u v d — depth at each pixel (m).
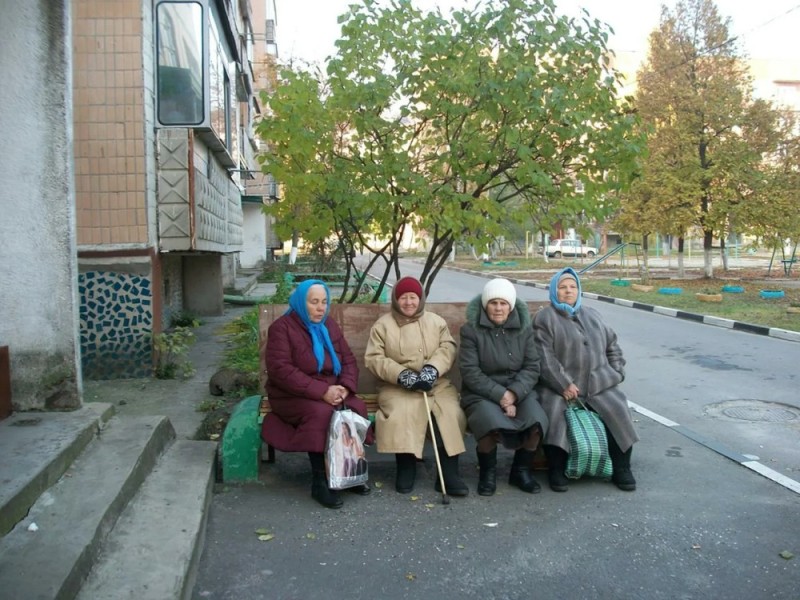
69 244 4.77
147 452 4.39
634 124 6.00
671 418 6.50
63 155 4.80
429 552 3.79
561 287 5.00
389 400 4.67
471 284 24.64
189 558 3.31
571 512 4.32
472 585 3.44
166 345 7.24
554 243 49.00
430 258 6.41
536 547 3.85
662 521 4.17
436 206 5.90
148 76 7.21
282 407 4.55
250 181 24.83
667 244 48.34
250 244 30.25
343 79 5.83
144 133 7.05
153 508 3.84
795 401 7.09
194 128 7.62
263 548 3.82
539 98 5.57
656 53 22.36
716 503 4.45
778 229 20.77
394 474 5.00
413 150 6.20
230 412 5.95
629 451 4.72
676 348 10.63
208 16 7.60
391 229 6.20
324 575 3.53
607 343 5.01
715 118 20.56
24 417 4.64
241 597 3.32
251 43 27.61
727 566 3.62
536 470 5.08
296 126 5.70
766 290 19.02
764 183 20.61
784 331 11.66
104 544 3.36
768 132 21.11
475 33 5.78
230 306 15.16
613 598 3.32
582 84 5.88
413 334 4.79
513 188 6.37
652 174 21.14
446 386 4.88
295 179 5.79
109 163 7.04
